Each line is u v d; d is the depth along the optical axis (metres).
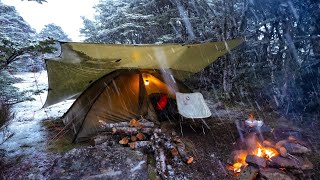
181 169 3.66
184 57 5.03
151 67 5.29
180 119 5.75
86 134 4.92
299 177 3.24
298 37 5.58
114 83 5.30
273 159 3.32
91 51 3.92
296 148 3.44
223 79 8.17
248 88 7.98
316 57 5.54
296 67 5.86
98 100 5.09
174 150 4.01
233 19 7.22
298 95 6.09
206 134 5.06
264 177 3.10
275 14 6.52
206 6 8.16
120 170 3.40
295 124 5.50
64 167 3.48
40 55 4.28
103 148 4.03
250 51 7.79
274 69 6.88
